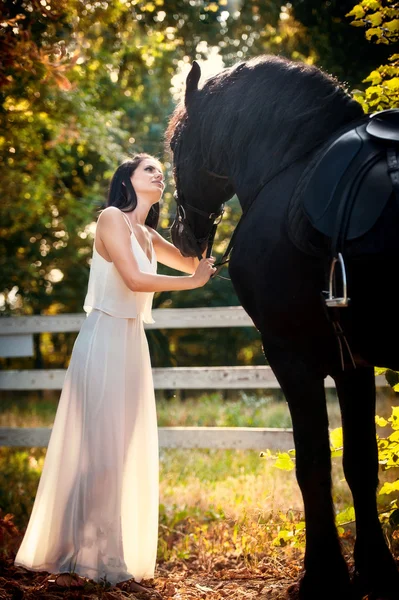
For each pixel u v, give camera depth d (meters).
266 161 2.92
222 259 3.24
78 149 12.95
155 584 3.55
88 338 3.42
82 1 5.62
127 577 3.23
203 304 14.34
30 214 13.02
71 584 3.20
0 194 12.64
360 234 2.36
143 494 3.43
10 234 14.61
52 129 11.65
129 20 9.39
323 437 2.76
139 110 15.51
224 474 6.22
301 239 2.57
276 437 5.52
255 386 5.84
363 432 2.94
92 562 3.23
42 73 7.81
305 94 2.89
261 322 2.84
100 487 3.28
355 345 2.56
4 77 4.41
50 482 3.36
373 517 2.94
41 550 3.29
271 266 2.71
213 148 3.16
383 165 2.41
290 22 9.70
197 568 3.93
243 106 3.03
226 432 5.64
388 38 3.83
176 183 3.46
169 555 4.21
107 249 3.39
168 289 3.33
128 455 3.40
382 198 2.36
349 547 3.89
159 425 9.12
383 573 2.87
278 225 2.71
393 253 2.30
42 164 12.23
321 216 2.47
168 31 10.55
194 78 3.28
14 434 6.30
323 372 2.81
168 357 13.14
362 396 2.93
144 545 3.44
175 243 3.58
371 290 2.39
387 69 3.75
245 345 17.00
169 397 13.20
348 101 2.88
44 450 7.95
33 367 20.05
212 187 3.37
